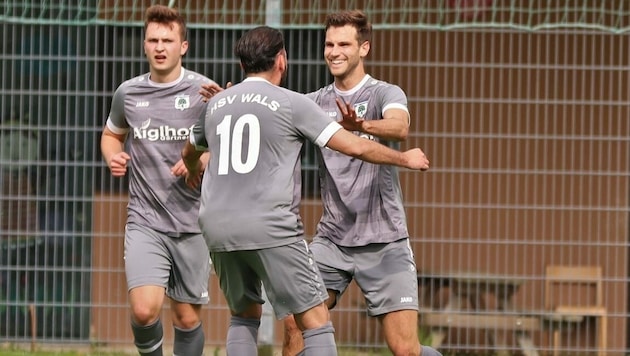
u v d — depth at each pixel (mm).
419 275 34406
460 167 35250
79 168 34750
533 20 36250
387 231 23016
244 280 21672
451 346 33531
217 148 21031
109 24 33938
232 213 20609
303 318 21328
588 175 34625
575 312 34500
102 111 34500
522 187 35312
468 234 35500
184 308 25578
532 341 34031
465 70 35375
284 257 20734
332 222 23312
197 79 24797
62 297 34094
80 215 35062
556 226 35438
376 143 20953
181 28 24766
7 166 34406
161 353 25312
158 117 24594
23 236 34188
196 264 25141
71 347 34000
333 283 23359
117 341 34438
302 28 33406
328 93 23656
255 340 22328
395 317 23016
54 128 33938
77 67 34000
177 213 24734
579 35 35000
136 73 35625
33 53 34938
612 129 35094
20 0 35312
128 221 25031
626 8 35719
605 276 35406
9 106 34719
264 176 20656
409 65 34281
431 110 35219
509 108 34906
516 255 35312
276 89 21031
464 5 35844
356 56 23219
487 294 35312
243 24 34500
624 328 35375
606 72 35062
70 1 33750
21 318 34438
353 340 35750
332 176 23188
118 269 34062
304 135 20875
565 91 34500
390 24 34562
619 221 35406
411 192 35750
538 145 34938
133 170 25016
